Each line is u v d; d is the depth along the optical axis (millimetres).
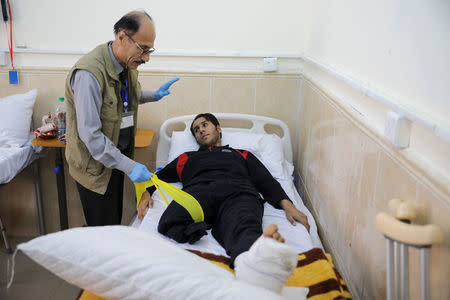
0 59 2738
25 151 2598
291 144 2994
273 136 2707
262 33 2771
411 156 1163
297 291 1417
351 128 1731
